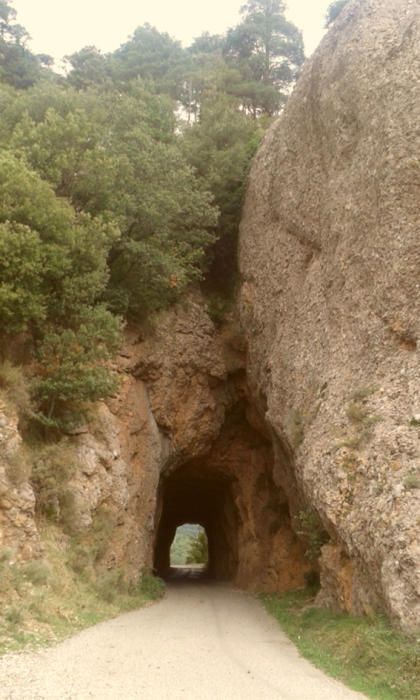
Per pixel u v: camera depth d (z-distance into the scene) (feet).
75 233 67.72
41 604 46.34
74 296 67.97
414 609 38.81
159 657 36.14
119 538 70.95
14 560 49.65
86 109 90.79
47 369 66.23
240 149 107.45
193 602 78.28
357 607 49.47
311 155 81.56
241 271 100.73
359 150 69.97
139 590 74.23
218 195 105.60
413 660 33.17
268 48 154.61
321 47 83.97
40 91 87.45
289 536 95.81
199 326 100.53
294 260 82.53
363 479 51.26
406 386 54.08
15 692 25.57
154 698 26.11
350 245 67.92
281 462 88.22
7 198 63.52
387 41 71.26
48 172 72.95
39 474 60.54
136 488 81.25
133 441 83.51
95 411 72.69
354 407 56.70
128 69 141.69
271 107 142.92
